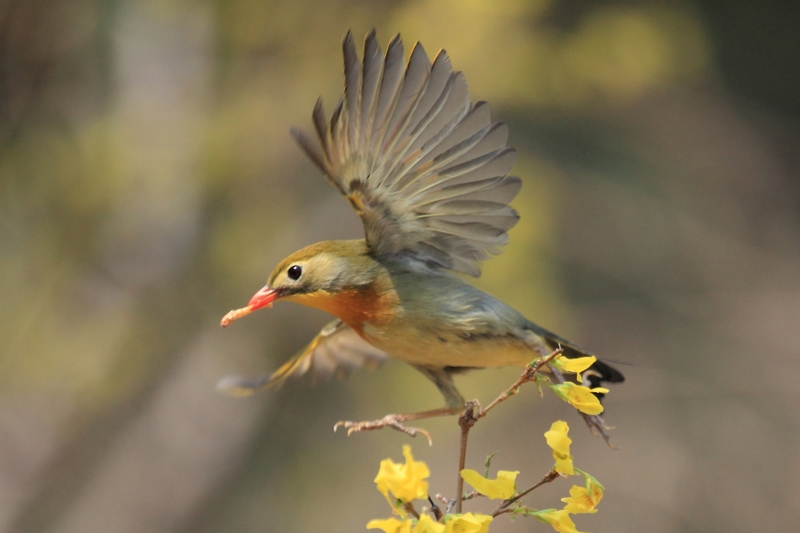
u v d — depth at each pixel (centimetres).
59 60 1260
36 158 1239
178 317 1234
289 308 1249
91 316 1220
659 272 1570
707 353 1522
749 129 1770
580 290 1527
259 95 1259
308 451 1315
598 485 380
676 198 1619
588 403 391
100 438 1251
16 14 1232
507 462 1373
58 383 1218
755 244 1656
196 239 1231
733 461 1435
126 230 1221
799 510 1386
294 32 1273
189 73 1266
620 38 1256
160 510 1249
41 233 1232
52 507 1228
